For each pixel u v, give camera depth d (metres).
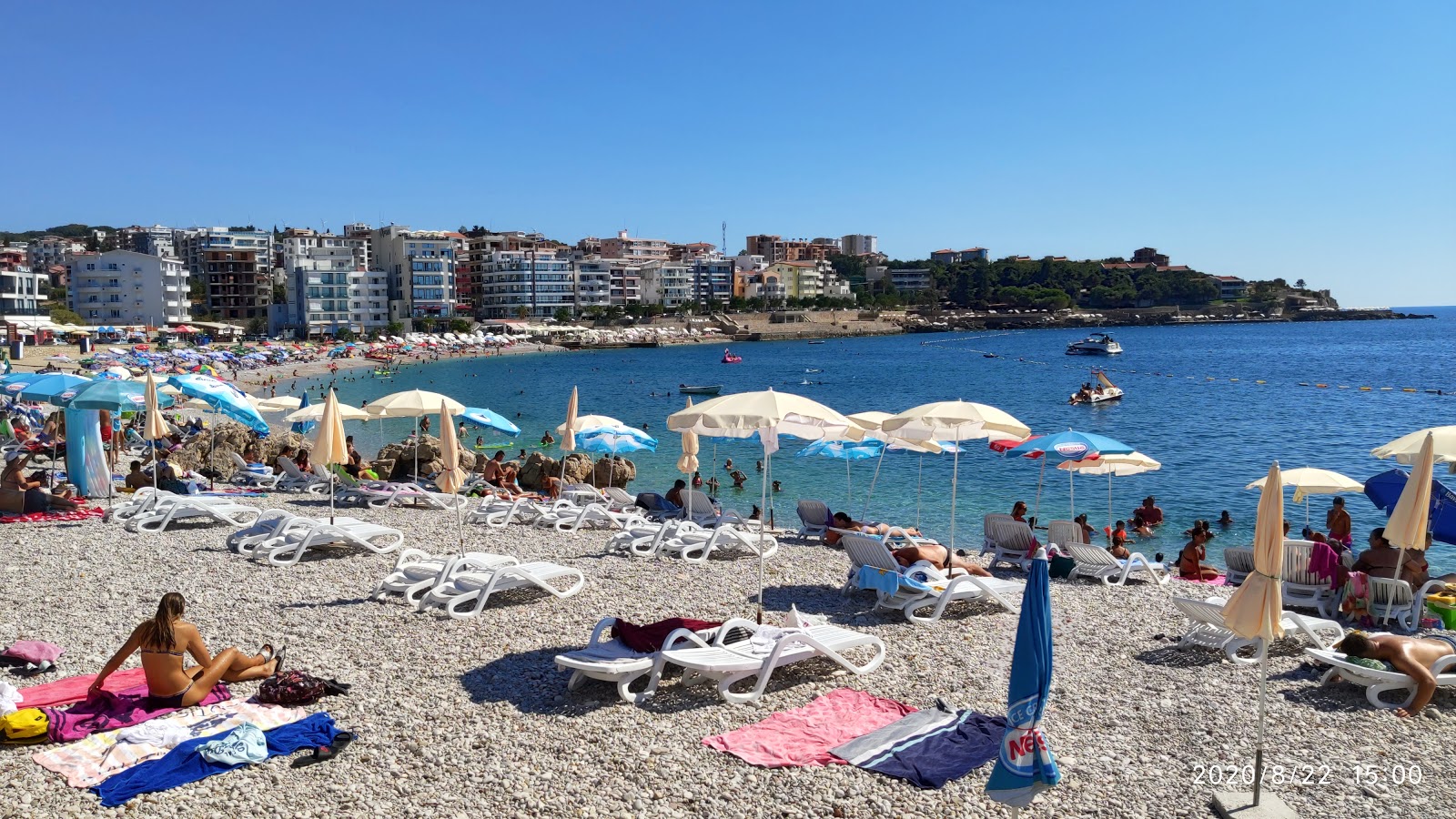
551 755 8.17
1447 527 14.20
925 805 7.36
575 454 32.78
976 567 14.34
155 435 19.16
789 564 15.95
